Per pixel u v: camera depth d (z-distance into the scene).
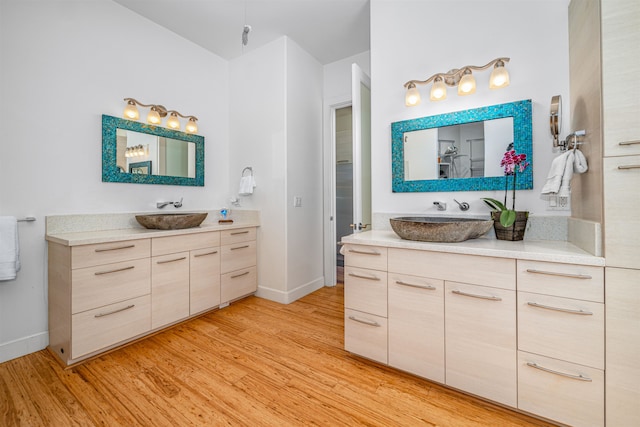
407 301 1.56
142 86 2.49
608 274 1.08
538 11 1.66
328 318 2.45
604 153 1.11
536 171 1.67
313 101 3.23
